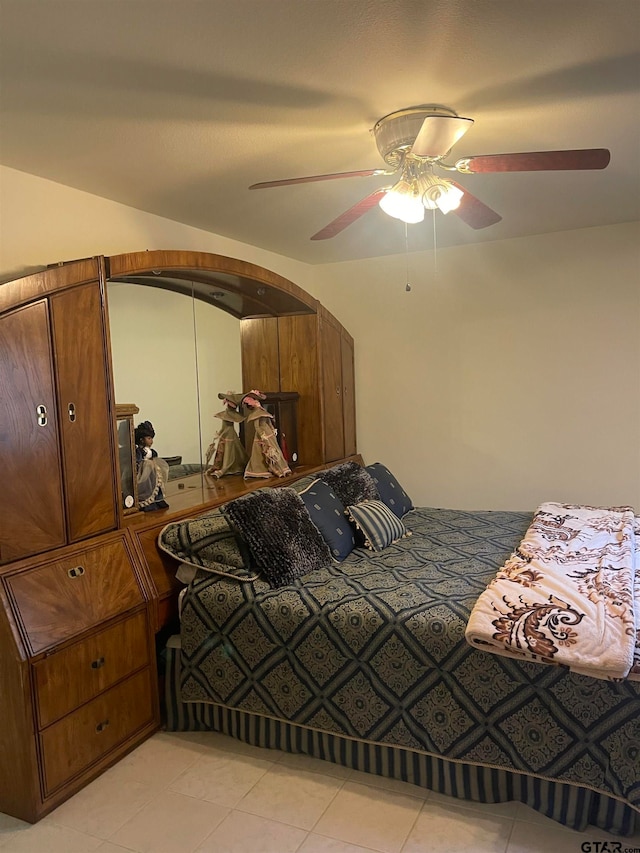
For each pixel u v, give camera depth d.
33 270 2.48
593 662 1.71
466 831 1.86
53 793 2.00
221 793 2.08
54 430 2.13
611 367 3.90
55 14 1.39
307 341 3.98
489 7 1.43
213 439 3.70
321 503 2.88
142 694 2.38
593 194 3.06
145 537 2.49
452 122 1.67
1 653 1.92
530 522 3.27
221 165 2.43
